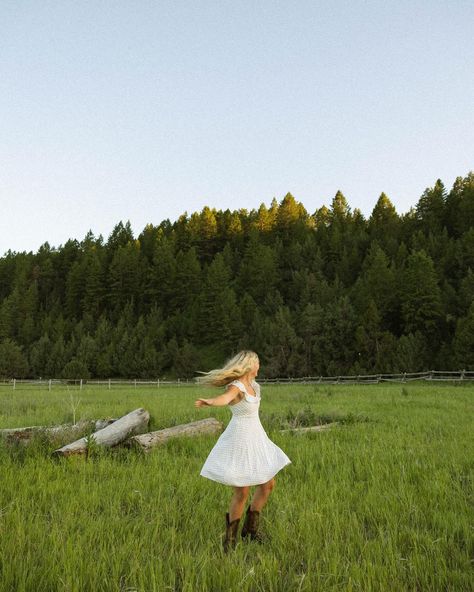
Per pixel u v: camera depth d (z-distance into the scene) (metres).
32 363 86.88
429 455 7.01
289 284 110.44
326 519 4.14
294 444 8.25
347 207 161.00
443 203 122.44
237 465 3.90
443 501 4.69
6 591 2.88
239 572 3.09
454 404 16.56
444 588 3.04
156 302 108.62
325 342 74.06
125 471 6.07
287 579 3.13
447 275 86.06
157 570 3.08
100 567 3.14
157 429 10.12
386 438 8.79
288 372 73.31
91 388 43.19
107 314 108.88
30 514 4.16
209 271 102.25
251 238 124.25
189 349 82.75
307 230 135.75
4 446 7.30
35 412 14.11
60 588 2.83
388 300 77.69
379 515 4.32
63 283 132.38
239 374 4.11
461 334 55.28
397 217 138.50
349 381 52.50
